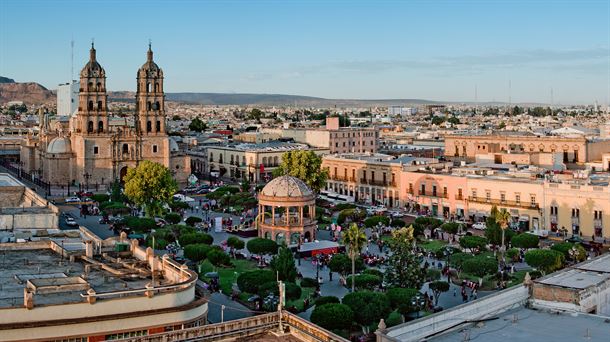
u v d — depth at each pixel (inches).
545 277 2326.5
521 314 2068.2
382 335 1731.1
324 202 6604.3
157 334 1717.5
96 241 2864.2
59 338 1806.1
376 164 6707.7
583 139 7076.8
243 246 4370.1
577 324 1957.4
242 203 6195.9
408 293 2906.0
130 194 5698.8
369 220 5162.4
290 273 3316.9
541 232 4977.9
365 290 3201.3
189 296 2044.8
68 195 7042.3
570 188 4950.8
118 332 1876.2
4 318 1761.8
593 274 2406.5
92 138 7588.6
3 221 3307.1
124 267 2444.6
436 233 5132.9
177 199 6707.7
